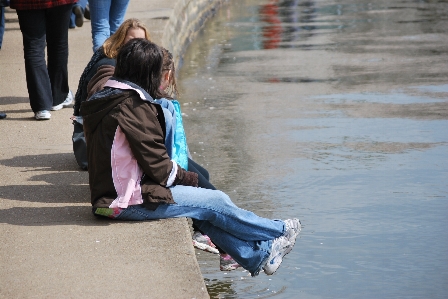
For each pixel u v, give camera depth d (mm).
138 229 7066
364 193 10336
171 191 6969
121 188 6957
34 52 11148
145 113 6832
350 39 22062
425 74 17359
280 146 12383
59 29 11398
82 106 6988
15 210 7699
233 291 7648
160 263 6438
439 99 15141
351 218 9539
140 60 6910
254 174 11094
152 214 7102
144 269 6344
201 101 15516
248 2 31125
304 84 16719
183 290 5988
